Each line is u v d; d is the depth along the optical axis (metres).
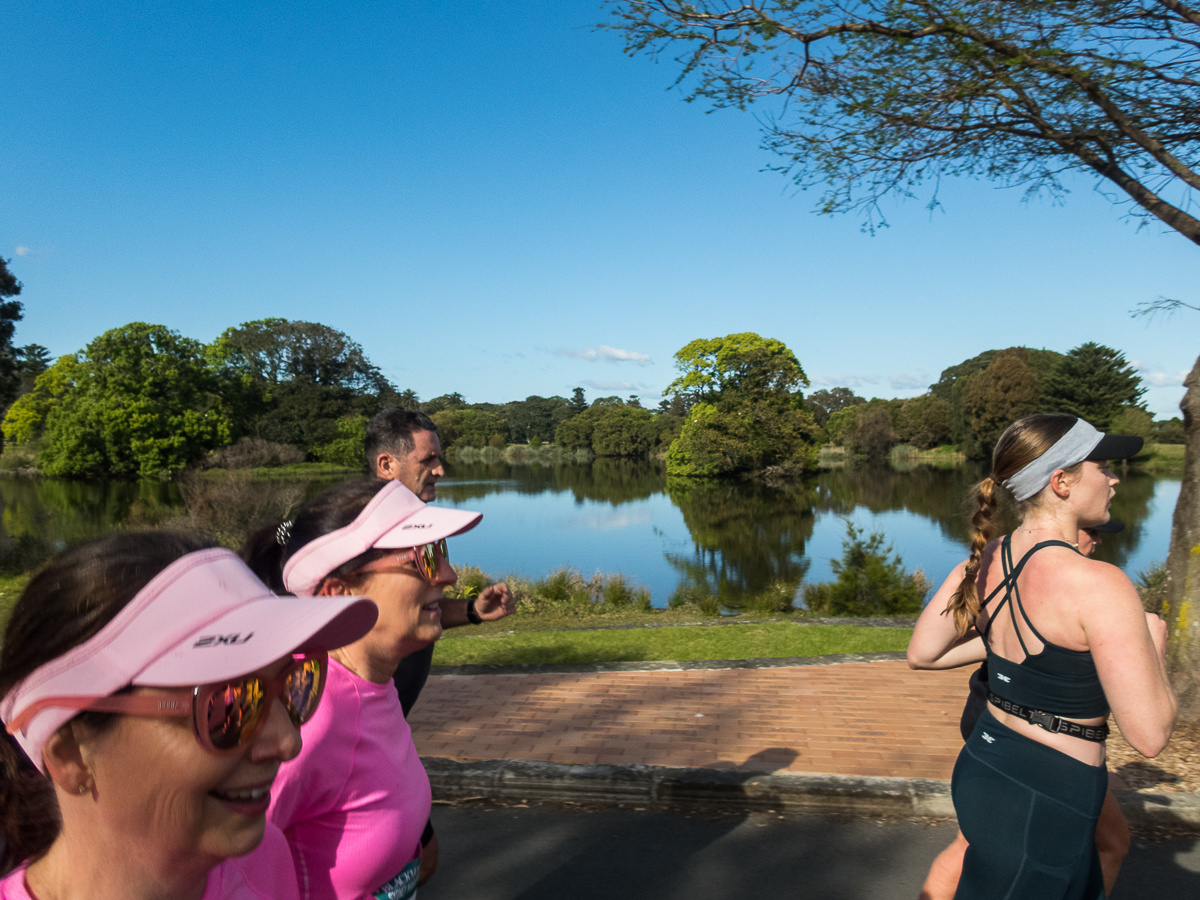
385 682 1.60
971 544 2.09
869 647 7.78
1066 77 4.93
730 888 3.13
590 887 3.15
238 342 75.06
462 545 23.09
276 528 1.94
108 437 47.69
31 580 0.74
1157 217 5.14
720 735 4.85
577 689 6.04
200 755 0.71
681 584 16.39
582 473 67.62
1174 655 4.64
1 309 25.09
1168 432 58.59
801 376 53.03
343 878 1.46
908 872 3.24
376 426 2.89
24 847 0.77
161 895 0.79
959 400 69.88
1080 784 1.82
